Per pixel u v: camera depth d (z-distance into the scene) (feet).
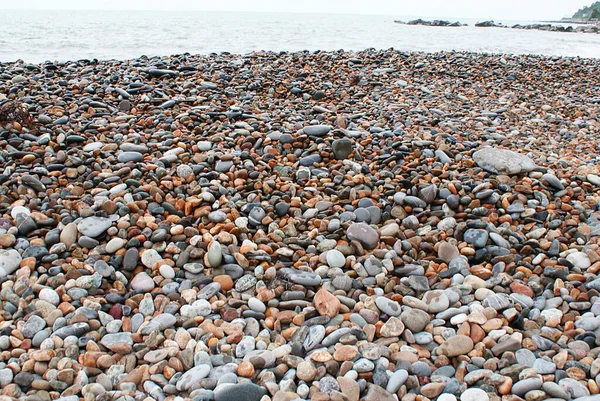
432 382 7.52
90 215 11.18
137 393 7.23
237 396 7.02
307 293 9.64
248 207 12.09
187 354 7.95
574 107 25.85
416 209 12.37
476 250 11.16
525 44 73.26
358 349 8.13
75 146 14.78
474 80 31.17
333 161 14.94
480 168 14.47
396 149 15.85
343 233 11.39
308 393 7.33
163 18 112.88
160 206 11.85
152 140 15.56
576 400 6.99
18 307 8.84
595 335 8.50
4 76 22.25
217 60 29.99
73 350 7.90
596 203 12.98
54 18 96.17
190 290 9.43
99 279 9.46
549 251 11.16
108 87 20.44
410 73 31.07
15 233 10.54
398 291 9.79
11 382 7.34
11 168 13.01
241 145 15.51
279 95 23.24
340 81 26.81
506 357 7.97
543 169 14.42
